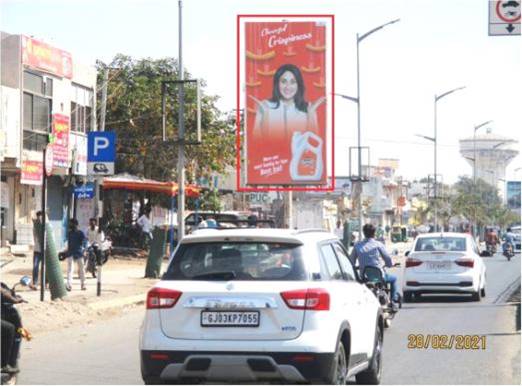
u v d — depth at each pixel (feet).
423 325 58.03
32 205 116.26
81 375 39.42
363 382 36.63
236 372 28.84
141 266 111.86
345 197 266.57
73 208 122.52
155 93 145.18
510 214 428.56
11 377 34.58
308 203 188.14
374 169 369.09
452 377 38.73
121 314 65.87
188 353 28.96
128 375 39.45
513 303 74.38
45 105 111.75
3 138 98.58
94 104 125.59
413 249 78.69
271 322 28.81
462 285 75.05
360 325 33.14
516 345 48.83
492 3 56.08
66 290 75.20
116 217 138.31
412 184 447.42
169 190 120.88
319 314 28.89
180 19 101.96
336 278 31.86
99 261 73.61
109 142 69.46
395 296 57.00
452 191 413.39
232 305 28.99
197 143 92.32
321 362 28.53
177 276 30.09
